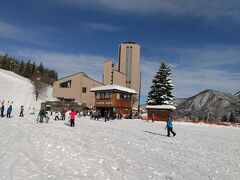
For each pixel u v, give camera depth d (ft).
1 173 28.30
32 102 321.93
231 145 74.02
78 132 75.82
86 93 266.98
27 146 45.16
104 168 35.76
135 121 156.66
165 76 232.12
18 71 568.82
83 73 268.82
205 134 103.50
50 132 70.64
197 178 35.32
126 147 55.16
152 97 231.50
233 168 43.93
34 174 29.37
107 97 186.29
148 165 40.22
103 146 53.42
